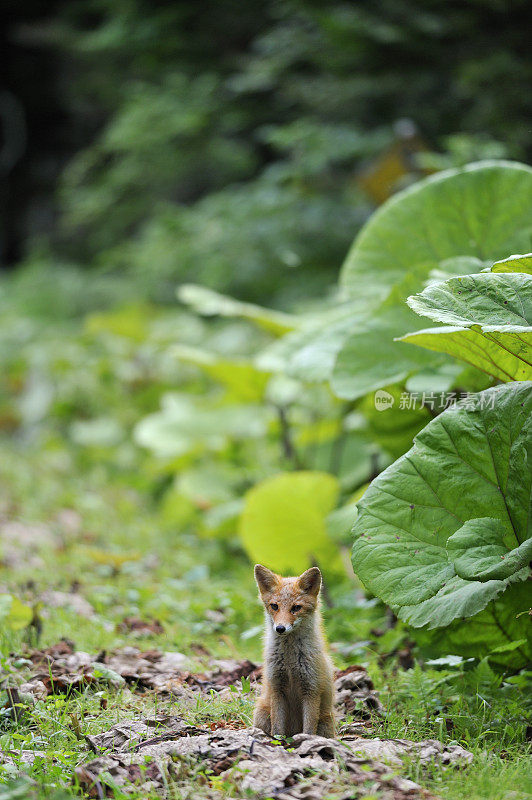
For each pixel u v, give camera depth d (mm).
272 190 19625
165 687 6098
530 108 15781
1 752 4891
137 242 25609
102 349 20062
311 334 8922
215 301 10727
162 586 9555
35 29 31922
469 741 5070
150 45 23625
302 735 4801
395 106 18391
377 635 7391
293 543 8594
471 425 5609
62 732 5164
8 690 5703
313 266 20281
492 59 15930
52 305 27812
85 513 13703
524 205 7875
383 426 8227
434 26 16172
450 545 4969
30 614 7227
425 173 13336
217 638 7820
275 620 4926
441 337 5355
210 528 10828
